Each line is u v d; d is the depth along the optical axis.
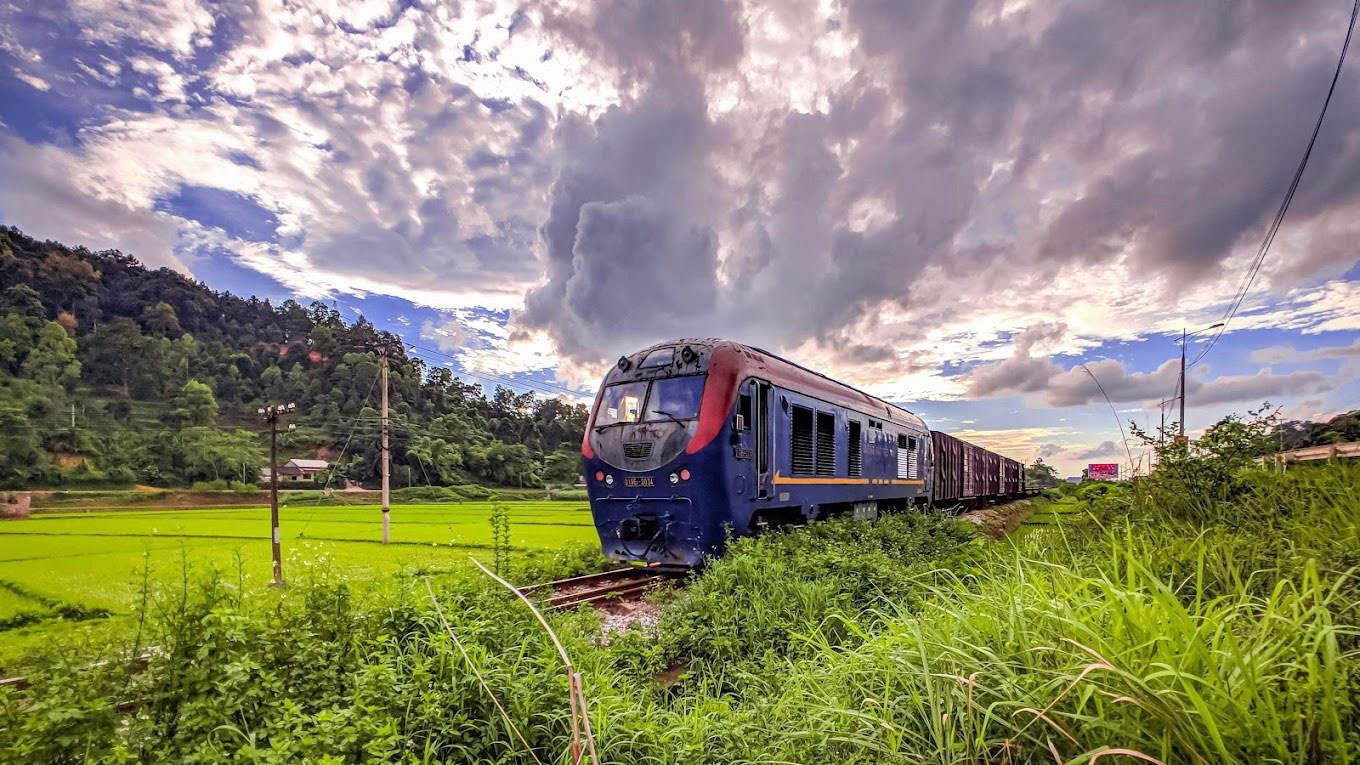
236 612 3.83
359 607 4.73
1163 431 7.79
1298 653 2.49
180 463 83.12
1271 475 7.16
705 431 9.70
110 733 2.96
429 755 3.13
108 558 16.91
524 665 4.35
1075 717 2.41
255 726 3.32
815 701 3.64
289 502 66.38
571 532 23.39
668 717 3.97
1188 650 2.45
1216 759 2.22
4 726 2.88
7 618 9.09
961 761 2.65
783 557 7.65
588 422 11.24
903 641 3.50
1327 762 2.16
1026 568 4.45
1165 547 5.21
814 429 12.59
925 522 11.35
